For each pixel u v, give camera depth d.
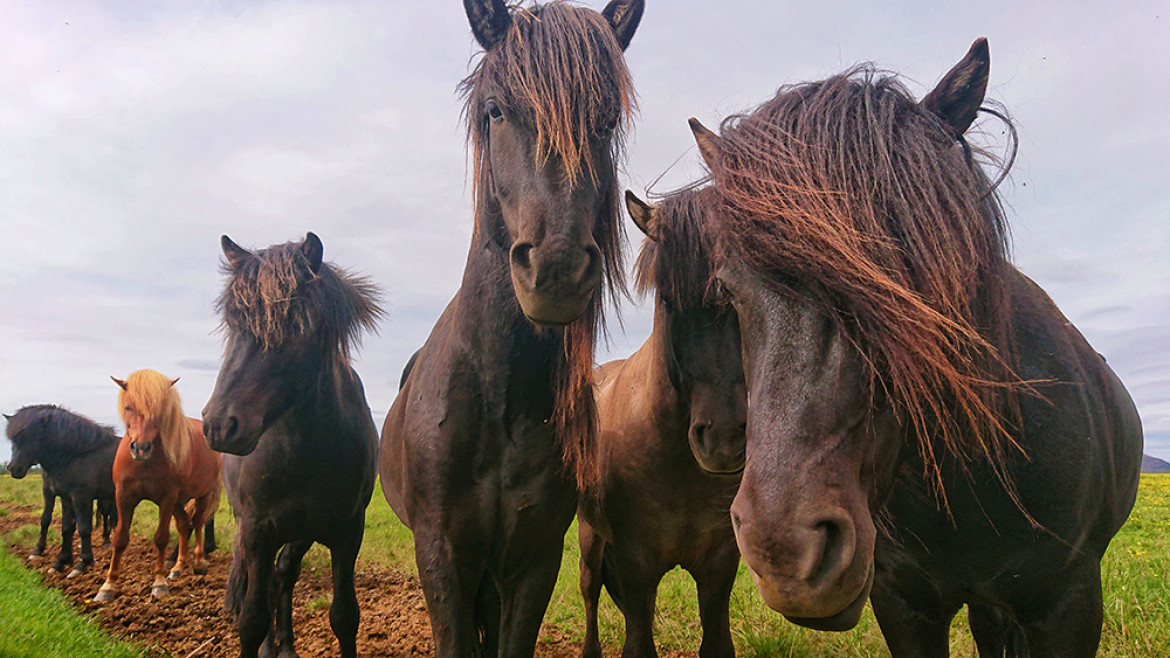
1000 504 1.96
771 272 1.45
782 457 1.37
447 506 2.72
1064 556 1.98
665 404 3.09
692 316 2.86
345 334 4.25
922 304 1.34
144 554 10.62
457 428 2.71
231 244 4.20
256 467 4.09
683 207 2.87
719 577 3.45
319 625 6.07
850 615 1.40
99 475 9.78
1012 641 3.28
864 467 1.43
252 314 3.89
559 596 6.32
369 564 9.12
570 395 2.72
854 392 1.39
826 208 1.42
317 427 4.09
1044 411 1.96
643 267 3.24
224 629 5.90
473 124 2.68
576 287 2.20
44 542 11.00
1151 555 6.63
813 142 1.53
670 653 4.66
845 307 1.40
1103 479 2.07
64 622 4.65
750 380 1.54
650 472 3.27
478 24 2.63
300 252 4.13
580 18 2.48
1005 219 1.82
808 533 1.29
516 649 2.81
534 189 2.27
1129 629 3.95
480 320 2.70
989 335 1.66
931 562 2.15
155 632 5.87
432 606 2.71
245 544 4.09
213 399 3.87
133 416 7.22
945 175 1.52
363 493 4.42
